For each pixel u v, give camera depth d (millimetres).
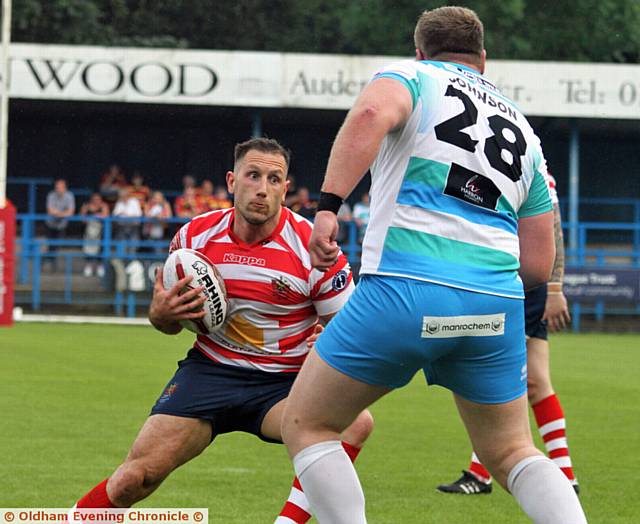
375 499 24516
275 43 136500
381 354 14234
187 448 17562
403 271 14258
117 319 78938
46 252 83125
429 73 14812
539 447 33000
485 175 14758
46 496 23453
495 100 15359
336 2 136000
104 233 84625
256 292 17797
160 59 82438
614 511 23703
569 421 38000
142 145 100000
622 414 39781
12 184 98312
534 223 15969
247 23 136375
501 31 125625
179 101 82625
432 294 14203
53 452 28953
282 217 18219
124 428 33219
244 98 83188
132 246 80750
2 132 65875
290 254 17984
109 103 91062
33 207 93000
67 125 98938
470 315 14422
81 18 124250
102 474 26016
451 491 25406
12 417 35000
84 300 81188
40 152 99000
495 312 14648
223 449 30750
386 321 14180
